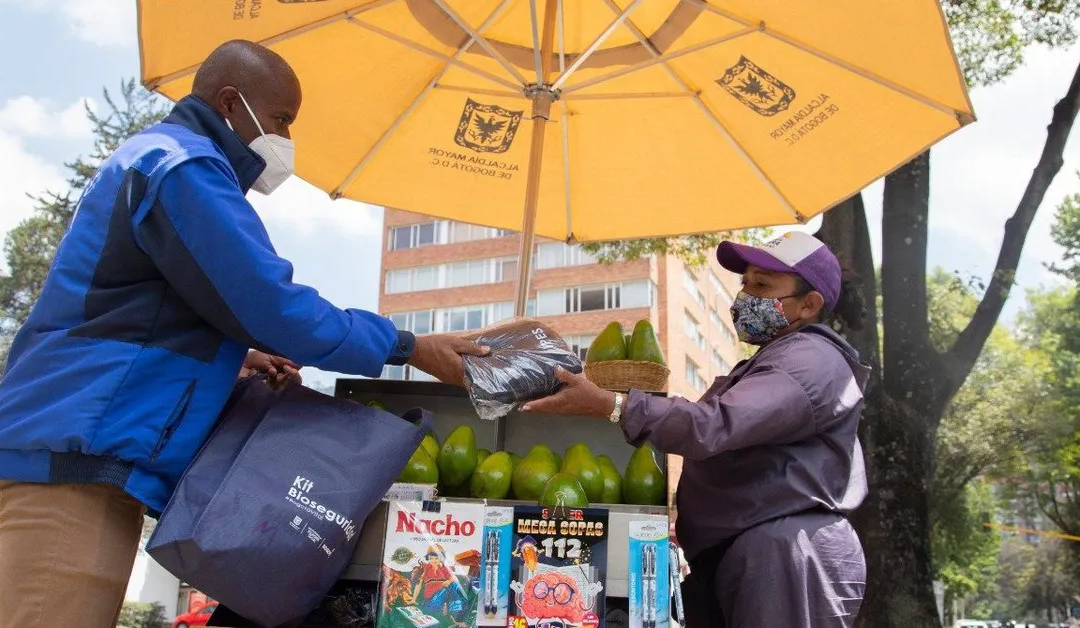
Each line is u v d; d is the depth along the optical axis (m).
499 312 37.53
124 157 1.80
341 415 1.88
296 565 1.70
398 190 3.89
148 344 1.71
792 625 2.04
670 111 3.61
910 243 9.09
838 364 2.24
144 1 2.62
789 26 2.95
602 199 3.92
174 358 1.73
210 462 1.74
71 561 1.60
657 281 31.03
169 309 1.75
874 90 2.98
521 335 2.20
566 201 3.96
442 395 2.91
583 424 2.94
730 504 2.21
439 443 2.91
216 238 1.70
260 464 1.75
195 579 1.66
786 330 2.47
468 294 38.34
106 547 1.66
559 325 32.31
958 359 8.90
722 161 3.62
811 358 2.20
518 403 2.08
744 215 3.74
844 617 2.08
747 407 2.06
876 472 8.12
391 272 40.06
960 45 10.34
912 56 2.70
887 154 3.13
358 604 2.12
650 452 2.58
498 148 3.81
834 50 2.91
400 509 2.05
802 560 2.07
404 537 2.04
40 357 1.67
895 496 8.00
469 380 2.01
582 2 3.49
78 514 1.62
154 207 1.71
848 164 3.27
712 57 3.32
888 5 2.58
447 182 3.90
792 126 3.30
